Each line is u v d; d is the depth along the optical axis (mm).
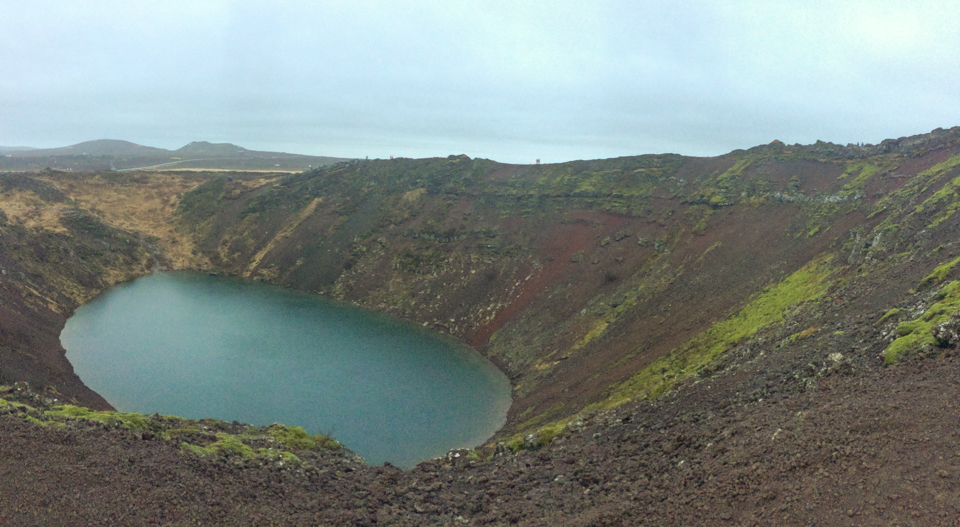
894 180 83000
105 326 100562
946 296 30125
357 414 68062
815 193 93812
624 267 103938
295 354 90375
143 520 23031
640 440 31844
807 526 16125
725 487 20562
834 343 33812
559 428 42312
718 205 107562
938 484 15516
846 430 20766
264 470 30719
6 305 87688
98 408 62750
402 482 32188
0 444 28203
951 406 19484
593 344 80625
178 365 81750
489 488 30000
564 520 22672
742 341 51344
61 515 22703
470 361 91125
